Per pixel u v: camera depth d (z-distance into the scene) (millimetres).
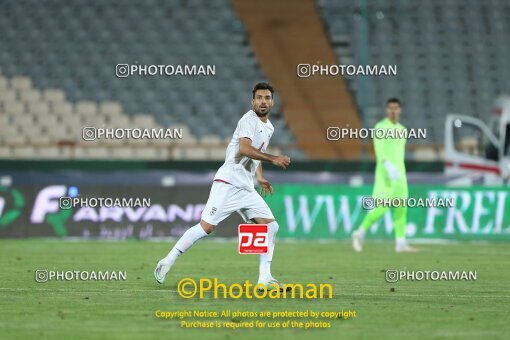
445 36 133750
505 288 46156
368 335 31422
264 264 43344
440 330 32438
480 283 48531
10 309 37188
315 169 97875
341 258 62906
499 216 80812
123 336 30812
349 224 80875
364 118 115875
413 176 86562
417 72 129750
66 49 126750
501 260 62125
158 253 65562
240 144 41938
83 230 80000
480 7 137625
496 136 108125
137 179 84062
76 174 82875
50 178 83062
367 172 97500
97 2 132125
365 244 76750
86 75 124062
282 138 119812
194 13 132500
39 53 125938
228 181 43312
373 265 57781
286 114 122000
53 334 31094
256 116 42562
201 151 114812
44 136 116875
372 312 37000
